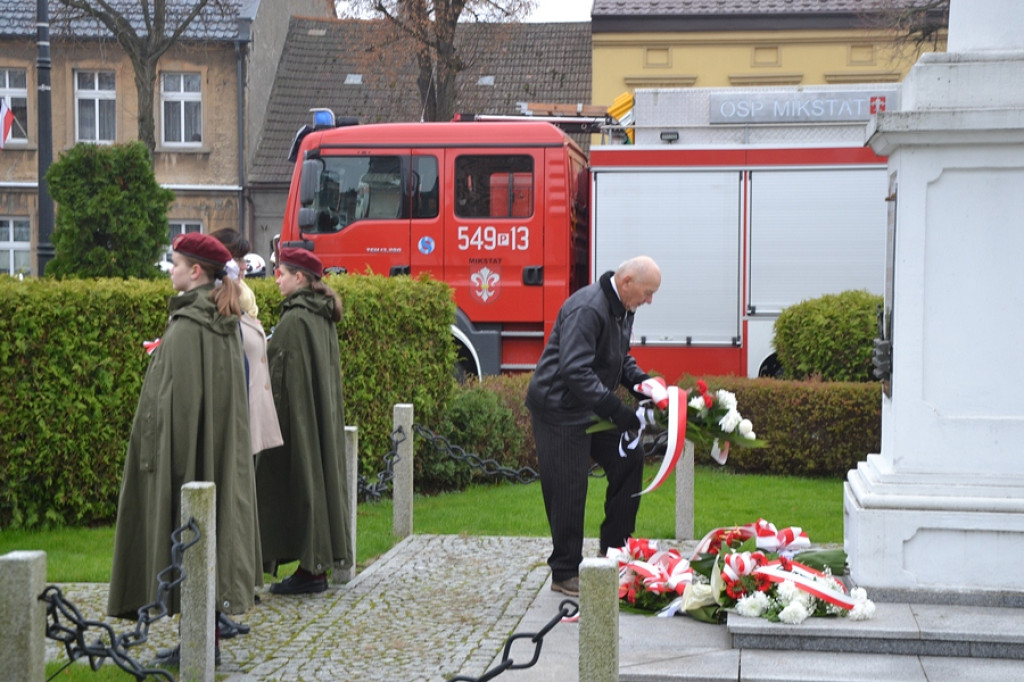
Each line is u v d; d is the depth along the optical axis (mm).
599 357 6707
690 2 25281
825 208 13781
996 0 5922
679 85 25250
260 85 29016
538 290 14031
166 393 5266
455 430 10844
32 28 28094
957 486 5852
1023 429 5812
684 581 6082
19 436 8617
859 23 24578
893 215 6090
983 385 5871
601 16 25172
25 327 8539
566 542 6824
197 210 28031
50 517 8719
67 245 11586
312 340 6840
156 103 28109
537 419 6805
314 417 6816
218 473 5398
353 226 14250
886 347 6098
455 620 6395
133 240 11648
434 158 14180
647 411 6410
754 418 10969
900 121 5758
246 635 6113
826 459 10664
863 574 5863
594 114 15852
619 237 14062
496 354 13984
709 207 13938
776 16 24875
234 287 5531
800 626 5383
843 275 13758
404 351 10477
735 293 13906
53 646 5867
